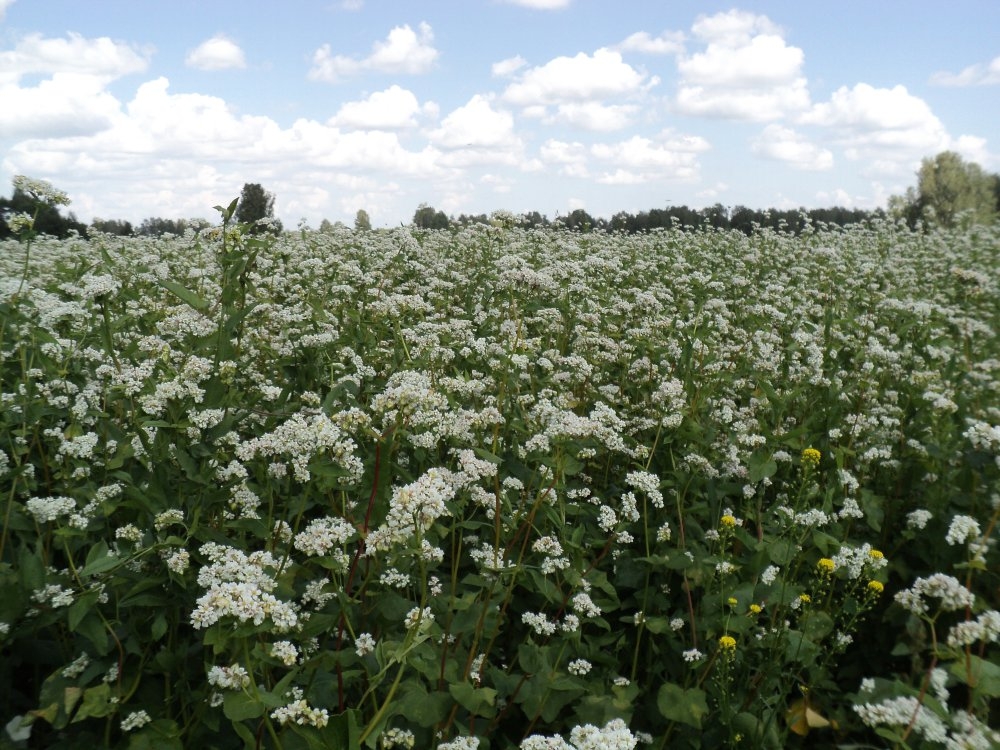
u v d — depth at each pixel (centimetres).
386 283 885
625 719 325
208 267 877
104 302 462
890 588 447
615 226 2088
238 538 365
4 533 347
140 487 368
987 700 333
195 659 320
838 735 362
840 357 691
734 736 319
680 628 394
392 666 328
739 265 1235
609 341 690
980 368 680
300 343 545
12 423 412
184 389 391
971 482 451
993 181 3134
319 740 241
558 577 395
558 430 401
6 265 1106
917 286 1148
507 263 743
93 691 281
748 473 464
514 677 344
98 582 303
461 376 544
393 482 442
